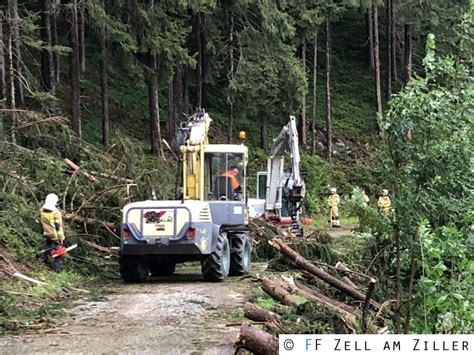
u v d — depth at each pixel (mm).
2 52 17609
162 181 15953
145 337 7719
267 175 21891
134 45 21312
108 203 14383
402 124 7293
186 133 14055
